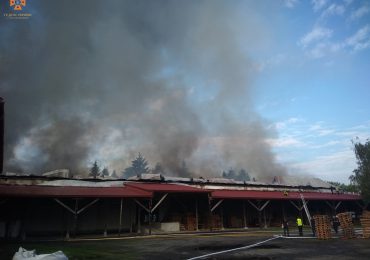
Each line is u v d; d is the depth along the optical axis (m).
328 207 42.81
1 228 22.02
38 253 14.31
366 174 42.97
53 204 24.83
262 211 36.94
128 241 20.00
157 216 30.77
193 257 13.23
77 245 17.67
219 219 31.56
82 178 30.47
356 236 22.39
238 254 14.06
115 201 27.75
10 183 26.23
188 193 30.17
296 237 22.28
